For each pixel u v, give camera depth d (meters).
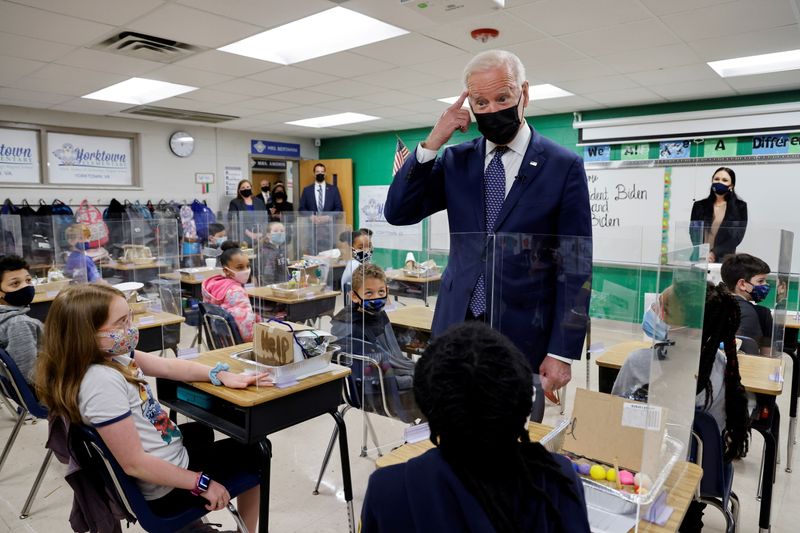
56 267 5.02
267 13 3.42
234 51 4.33
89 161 7.54
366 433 2.88
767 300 2.48
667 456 1.21
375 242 2.86
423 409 0.73
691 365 1.23
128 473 1.42
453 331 0.76
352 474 2.71
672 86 5.32
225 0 3.20
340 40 4.18
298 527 2.28
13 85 5.53
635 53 4.23
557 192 1.53
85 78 5.20
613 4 3.22
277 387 1.85
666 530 1.09
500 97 1.47
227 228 7.00
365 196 9.42
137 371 1.59
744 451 1.79
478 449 0.68
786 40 3.91
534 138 1.58
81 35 3.86
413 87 5.59
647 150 6.30
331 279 4.58
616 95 5.77
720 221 5.81
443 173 1.73
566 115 6.92
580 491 0.73
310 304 4.25
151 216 7.88
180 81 5.31
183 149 8.38
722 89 5.43
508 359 0.71
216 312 3.11
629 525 1.09
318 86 5.53
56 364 1.41
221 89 5.71
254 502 1.89
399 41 3.99
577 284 1.55
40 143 7.07
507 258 1.52
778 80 5.00
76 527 1.54
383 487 0.73
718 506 1.60
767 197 5.61
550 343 1.54
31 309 4.12
